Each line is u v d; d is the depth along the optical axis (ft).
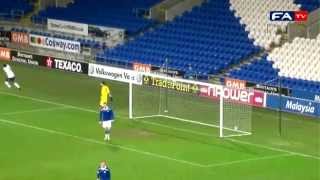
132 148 333.42
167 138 350.02
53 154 323.16
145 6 509.35
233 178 293.02
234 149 333.42
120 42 492.13
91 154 323.98
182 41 472.03
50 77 472.44
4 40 525.75
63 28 516.73
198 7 490.49
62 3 548.31
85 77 473.67
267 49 439.22
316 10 431.43
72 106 405.59
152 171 301.22
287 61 422.41
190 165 309.63
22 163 310.24
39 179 289.53
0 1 570.05
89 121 377.09
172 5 496.64
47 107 403.13
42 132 356.38
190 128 367.25
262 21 451.53
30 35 511.40
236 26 464.24
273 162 315.17
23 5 558.97
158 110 394.52
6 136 349.20
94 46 493.36
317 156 324.80
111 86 451.12
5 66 444.96
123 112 394.11
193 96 414.62
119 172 299.38
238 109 365.61
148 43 481.46
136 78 397.60
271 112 395.96
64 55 495.82
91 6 534.37
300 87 402.93
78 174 296.10
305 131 362.94
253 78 422.41
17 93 433.07
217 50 453.99
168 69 446.60
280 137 353.51
